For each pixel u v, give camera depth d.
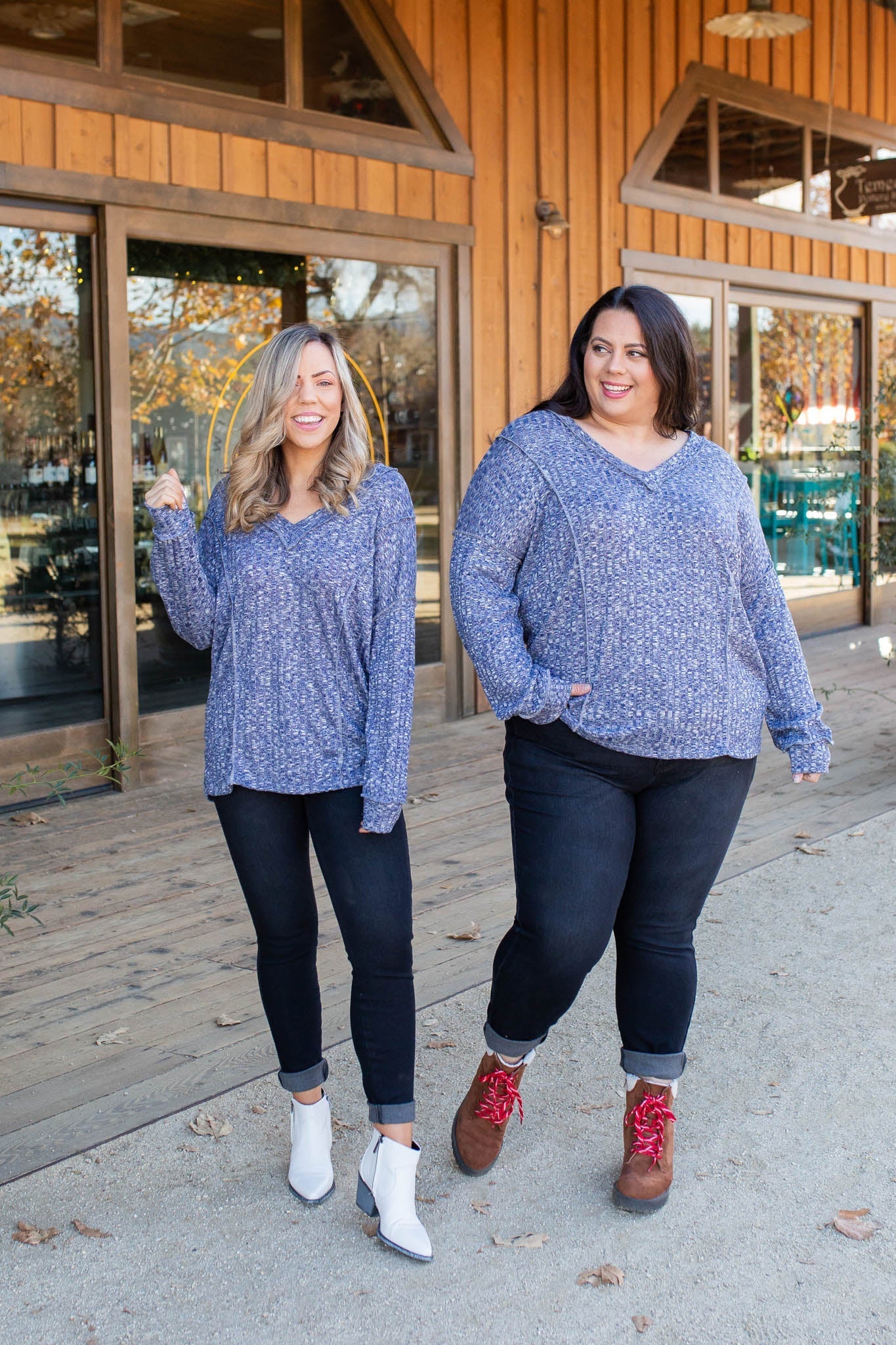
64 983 3.52
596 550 2.27
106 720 5.63
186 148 5.54
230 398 5.92
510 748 2.40
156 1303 2.17
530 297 7.18
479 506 2.37
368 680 2.36
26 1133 2.71
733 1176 2.55
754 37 7.59
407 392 6.65
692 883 2.40
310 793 2.32
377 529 2.33
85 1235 2.36
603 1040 3.15
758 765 6.01
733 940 3.79
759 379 9.12
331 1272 2.26
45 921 4.01
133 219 5.42
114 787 5.64
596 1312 2.15
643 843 2.41
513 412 7.16
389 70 6.39
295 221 5.97
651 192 7.91
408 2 6.39
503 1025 2.45
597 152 7.52
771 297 9.14
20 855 4.68
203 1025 3.24
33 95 5.04
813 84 9.20
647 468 2.35
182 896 4.23
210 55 5.63
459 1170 2.57
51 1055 3.08
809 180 9.28
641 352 2.32
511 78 6.93
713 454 2.41
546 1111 2.81
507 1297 2.19
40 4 5.06
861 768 5.90
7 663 5.31
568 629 2.31
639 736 2.28
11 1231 2.37
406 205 6.49
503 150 6.96
